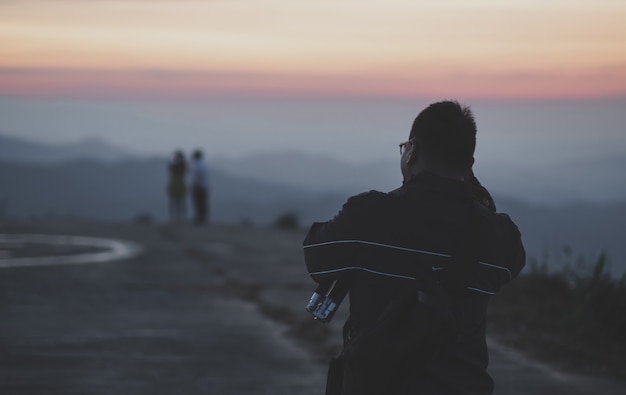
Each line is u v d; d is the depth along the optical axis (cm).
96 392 697
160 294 1255
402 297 296
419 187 311
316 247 312
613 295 963
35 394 688
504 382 738
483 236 308
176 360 820
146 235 2398
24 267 1545
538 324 953
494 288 312
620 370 789
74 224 2697
